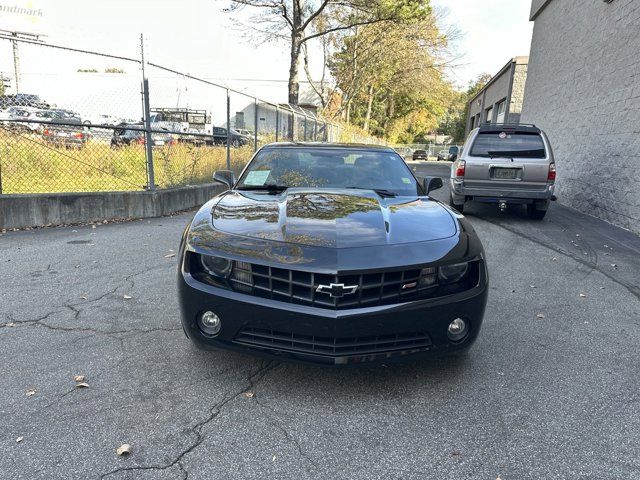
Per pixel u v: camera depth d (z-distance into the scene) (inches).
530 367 124.6
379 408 104.0
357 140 1352.1
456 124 2554.1
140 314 151.1
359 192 148.0
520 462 87.7
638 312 167.6
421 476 83.5
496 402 107.5
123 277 187.9
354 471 84.4
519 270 218.5
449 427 97.9
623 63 358.6
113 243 244.5
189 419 98.0
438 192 534.9
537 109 614.2
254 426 96.4
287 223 115.3
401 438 93.9
